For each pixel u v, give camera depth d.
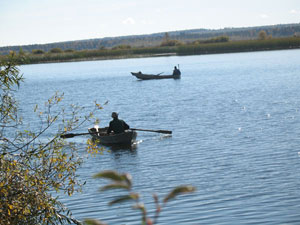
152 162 21.28
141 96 52.09
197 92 52.44
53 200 10.61
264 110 35.12
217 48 163.88
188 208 14.80
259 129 27.69
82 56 159.88
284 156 20.80
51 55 156.38
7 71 10.69
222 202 15.19
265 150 22.14
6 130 29.47
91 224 3.30
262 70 81.25
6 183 9.88
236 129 28.16
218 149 23.03
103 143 26.55
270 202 14.93
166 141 25.98
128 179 3.10
